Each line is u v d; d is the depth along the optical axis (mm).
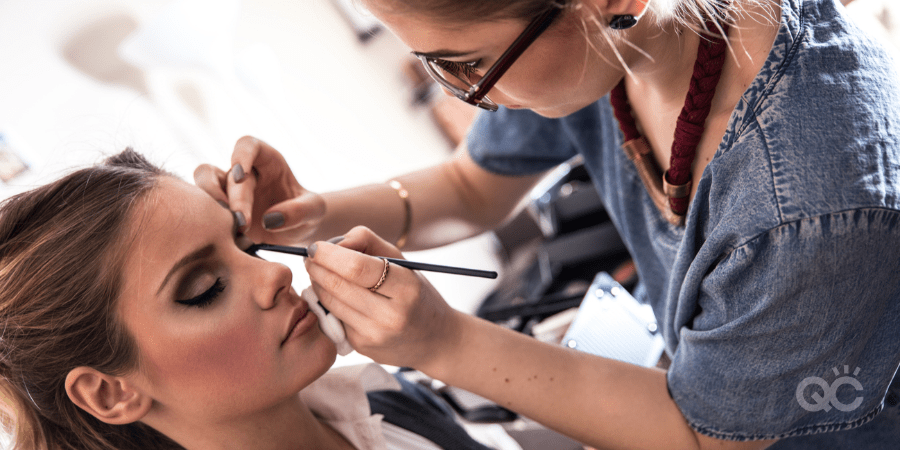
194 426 746
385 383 968
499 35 541
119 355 686
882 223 548
